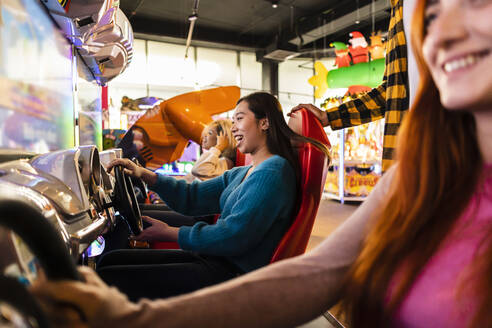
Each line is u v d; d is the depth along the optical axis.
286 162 1.21
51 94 1.55
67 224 0.79
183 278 1.14
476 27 0.33
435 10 0.39
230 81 10.86
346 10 7.97
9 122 1.12
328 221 4.79
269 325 0.40
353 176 6.38
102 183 1.38
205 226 1.16
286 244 1.12
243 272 1.17
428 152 0.43
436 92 0.43
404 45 1.20
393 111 1.22
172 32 9.11
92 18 1.62
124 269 1.13
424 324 0.38
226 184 1.57
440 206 0.41
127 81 9.70
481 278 0.34
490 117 0.37
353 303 0.44
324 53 10.61
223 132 2.24
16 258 0.40
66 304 0.29
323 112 1.48
